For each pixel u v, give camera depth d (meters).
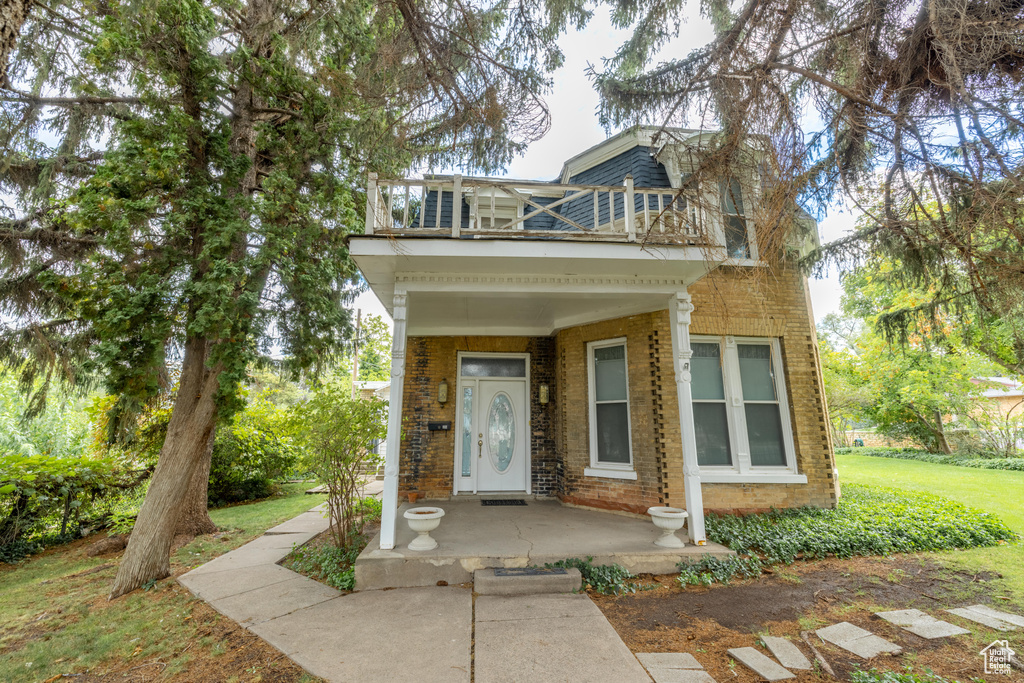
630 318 7.53
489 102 4.72
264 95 6.50
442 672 3.31
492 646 3.66
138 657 3.76
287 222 6.23
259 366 7.44
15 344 7.11
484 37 4.95
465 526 6.39
